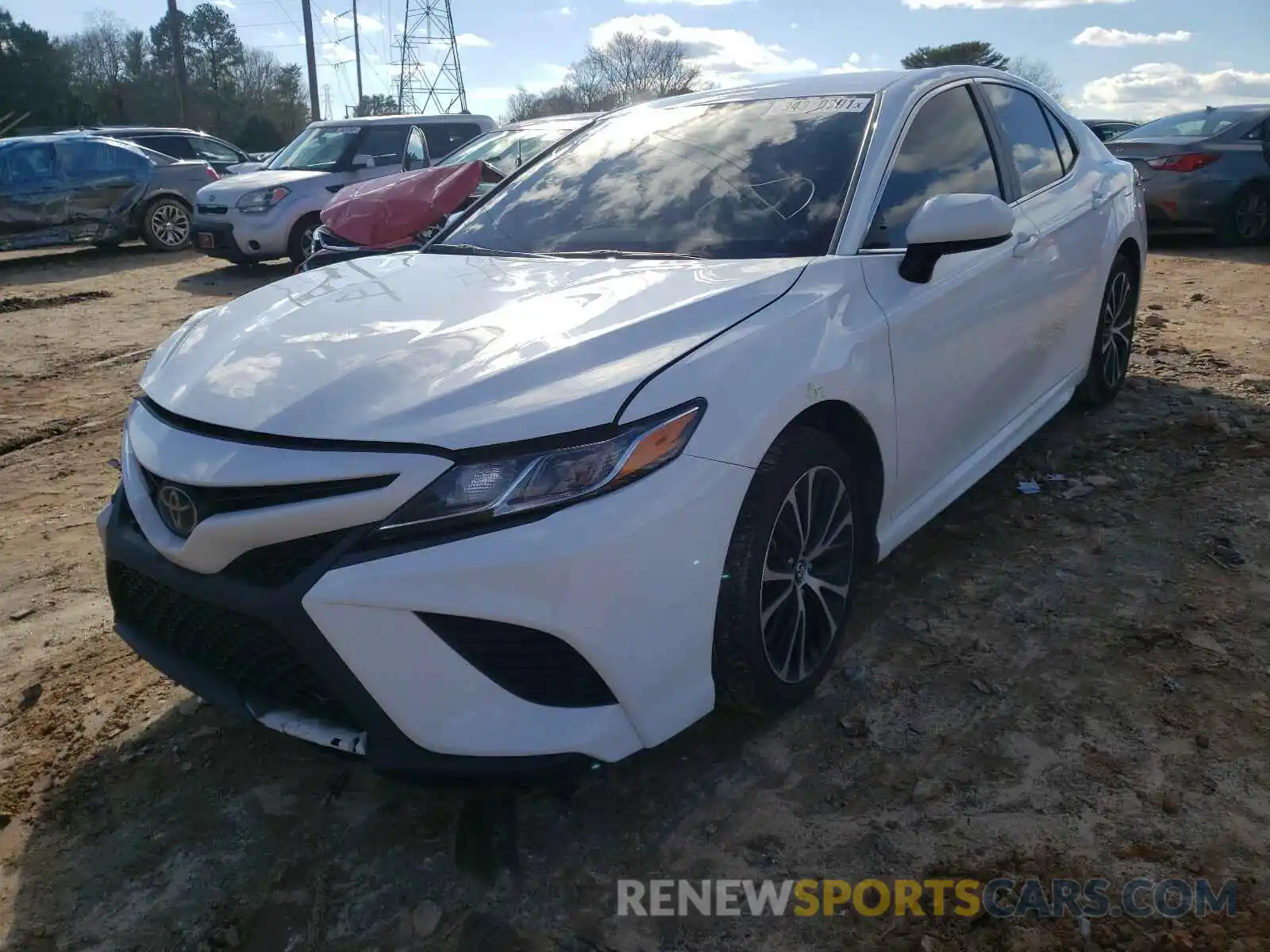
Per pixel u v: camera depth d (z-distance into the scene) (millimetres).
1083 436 4496
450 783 2059
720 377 2244
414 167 11711
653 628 2117
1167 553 3385
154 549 2305
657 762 2539
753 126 3373
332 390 2180
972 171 3475
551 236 3256
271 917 2160
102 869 2324
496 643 2014
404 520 1982
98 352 7453
